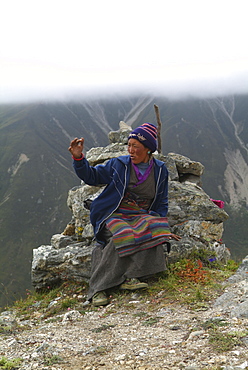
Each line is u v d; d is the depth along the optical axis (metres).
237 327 3.67
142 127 5.75
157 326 4.14
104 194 5.90
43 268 7.09
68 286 6.87
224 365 2.93
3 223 183.75
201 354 3.18
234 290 4.97
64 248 7.38
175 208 7.68
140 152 5.72
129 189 5.85
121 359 3.31
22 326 5.10
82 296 6.34
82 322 4.88
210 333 3.60
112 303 5.48
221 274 6.02
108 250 5.73
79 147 5.53
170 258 6.62
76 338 4.09
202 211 7.78
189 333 3.73
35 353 3.60
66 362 3.38
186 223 7.59
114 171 5.83
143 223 5.73
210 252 7.08
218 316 4.12
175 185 8.06
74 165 5.58
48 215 196.38
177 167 9.65
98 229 5.86
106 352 3.54
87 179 5.70
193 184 8.65
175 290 5.39
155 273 5.93
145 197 5.95
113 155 9.06
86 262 6.67
